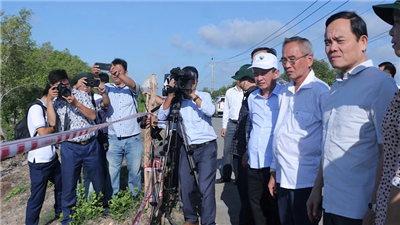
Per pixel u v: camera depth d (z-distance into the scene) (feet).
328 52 7.12
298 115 8.80
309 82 8.81
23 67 80.84
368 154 6.56
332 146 7.01
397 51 5.42
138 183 16.08
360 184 6.64
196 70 12.57
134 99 15.87
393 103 5.39
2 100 78.23
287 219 9.25
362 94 6.58
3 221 17.85
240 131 13.75
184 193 12.55
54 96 12.64
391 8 5.52
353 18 6.85
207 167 12.34
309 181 8.64
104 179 14.75
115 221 13.91
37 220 14.20
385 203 5.43
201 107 12.02
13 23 77.77
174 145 13.43
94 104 14.25
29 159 13.70
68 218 13.74
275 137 9.47
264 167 10.95
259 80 10.77
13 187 24.13
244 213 13.00
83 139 13.38
